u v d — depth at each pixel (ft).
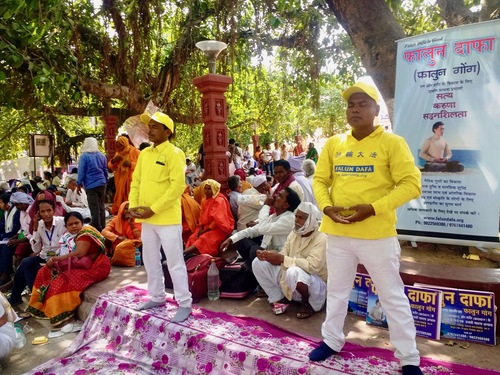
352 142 7.91
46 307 13.57
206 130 18.97
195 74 32.60
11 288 17.12
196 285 12.77
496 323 9.66
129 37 28.63
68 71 25.22
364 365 8.46
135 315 11.74
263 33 29.37
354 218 7.35
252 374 9.08
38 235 16.19
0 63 22.67
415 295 10.17
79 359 11.10
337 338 8.69
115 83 31.22
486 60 11.50
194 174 33.53
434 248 13.38
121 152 22.75
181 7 29.40
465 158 11.92
